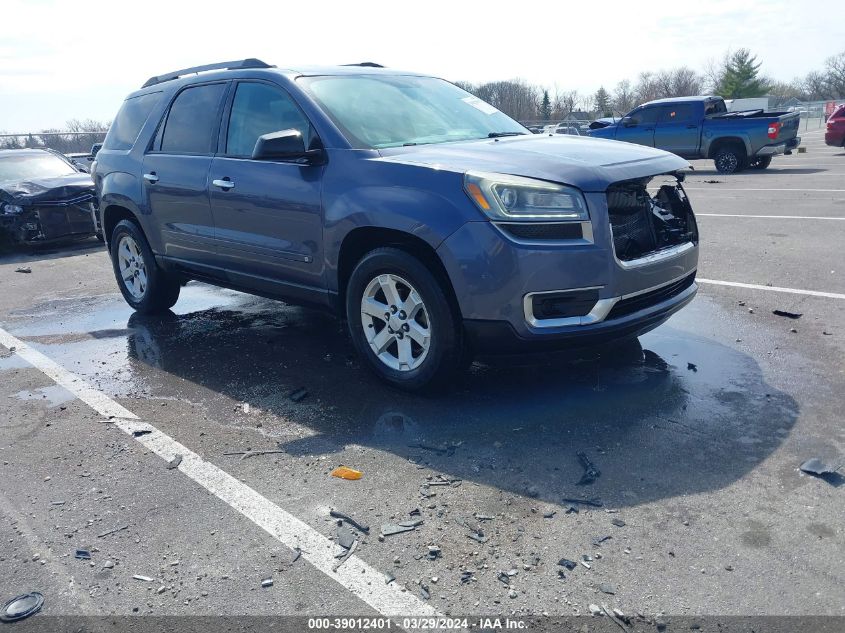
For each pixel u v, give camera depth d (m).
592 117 55.53
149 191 5.74
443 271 3.87
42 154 12.27
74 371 5.03
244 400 4.33
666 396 4.08
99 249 10.84
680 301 4.25
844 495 3.02
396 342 4.24
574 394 4.16
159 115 5.81
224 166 5.00
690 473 3.24
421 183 3.84
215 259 5.30
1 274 9.09
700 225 9.80
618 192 3.82
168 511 3.11
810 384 4.18
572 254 3.61
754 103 48.19
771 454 3.39
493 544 2.78
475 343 3.82
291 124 4.62
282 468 3.45
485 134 4.94
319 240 4.38
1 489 3.38
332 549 2.79
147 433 3.92
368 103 4.72
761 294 6.13
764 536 2.76
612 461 3.38
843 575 2.53
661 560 2.64
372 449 3.59
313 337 5.60
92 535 2.96
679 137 18.59
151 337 5.81
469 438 3.66
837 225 9.16
